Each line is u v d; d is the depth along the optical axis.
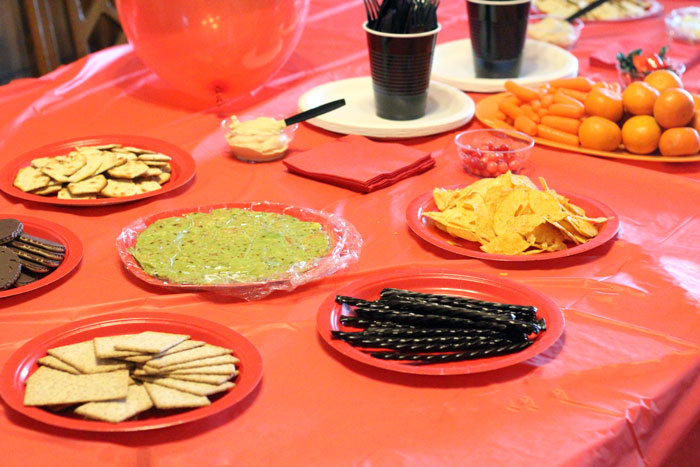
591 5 2.36
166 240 1.19
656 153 1.60
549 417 0.86
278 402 0.88
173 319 0.98
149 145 1.62
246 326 1.03
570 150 1.62
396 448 0.81
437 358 0.92
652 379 0.92
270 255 1.15
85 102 1.93
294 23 1.78
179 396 0.83
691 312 1.06
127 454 0.79
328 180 1.48
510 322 0.94
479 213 1.24
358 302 1.01
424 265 1.18
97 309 1.07
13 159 1.61
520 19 1.95
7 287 1.09
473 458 0.79
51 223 1.27
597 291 1.11
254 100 1.96
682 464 0.98
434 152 1.65
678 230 1.32
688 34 2.33
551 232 1.22
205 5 1.63
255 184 1.49
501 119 1.78
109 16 3.77
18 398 0.84
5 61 3.78
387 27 1.65
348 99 1.91
